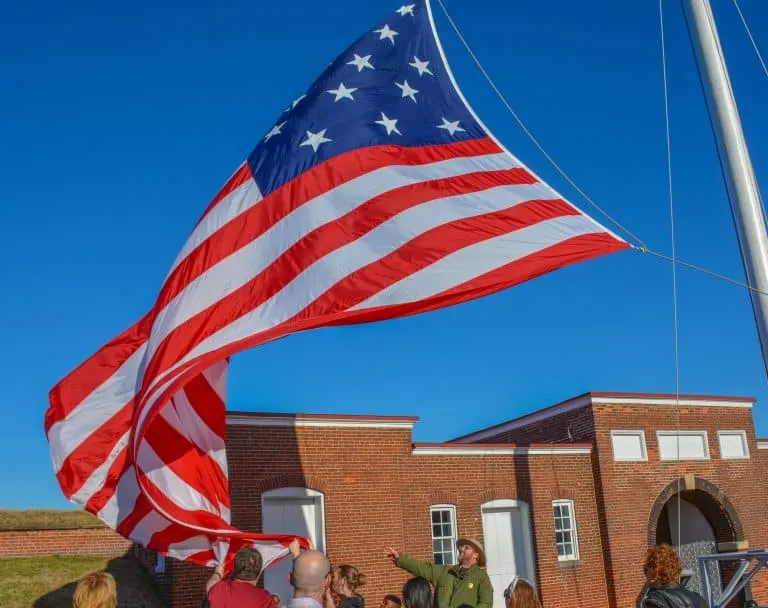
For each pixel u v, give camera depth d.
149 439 9.13
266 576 18.77
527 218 9.04
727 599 13.25
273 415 19.52
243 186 9.82
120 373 9.41
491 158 9.71
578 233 8.74
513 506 22.86
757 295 7.50
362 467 20.44
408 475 21.30
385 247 9.05
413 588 6.48
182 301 9.02
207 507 9.16
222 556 9.35
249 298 8.98
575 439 25.27
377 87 10.32
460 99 10.21
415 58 10.52
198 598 17.53
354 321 8.62
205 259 9.33
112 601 4.52
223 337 8.67
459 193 9.38
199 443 9.42
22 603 17.23
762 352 7.45
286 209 9.48
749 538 26.06
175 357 8.60
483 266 8.66
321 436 20.09
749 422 27.33
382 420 21.05
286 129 10.15
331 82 10.35
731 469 26.42
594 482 24.31
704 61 8.10
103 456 9.09
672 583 5.36
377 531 20.19
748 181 7.76
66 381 9.32
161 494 8.91
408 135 9.93
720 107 7.97
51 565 19.14
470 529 21.88
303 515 19.67
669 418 25.84
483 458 22.70
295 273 9.05
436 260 8.82
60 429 9.16
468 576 8.20
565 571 22.91
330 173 9.66
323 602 7.03
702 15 8.15
